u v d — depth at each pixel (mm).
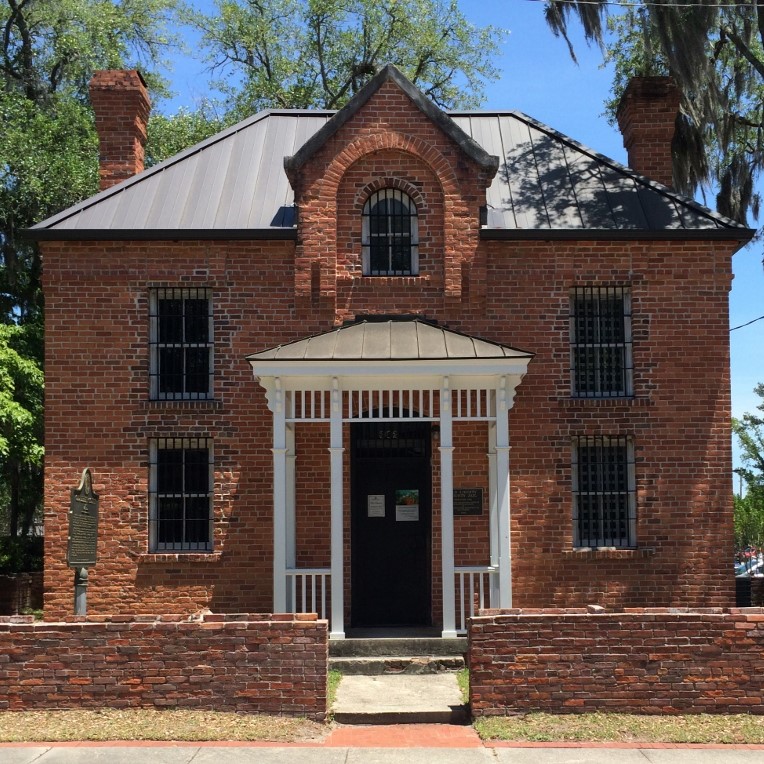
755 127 22484
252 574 15102
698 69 17594
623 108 18359
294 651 10102
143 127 18469
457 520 15234
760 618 10125
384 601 15289
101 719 9797
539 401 15422
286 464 14547
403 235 15875
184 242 15570
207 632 10117
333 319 15477
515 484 15273
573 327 15820
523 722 9867
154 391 15555
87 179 23344
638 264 15680
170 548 15352
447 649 13336
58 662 10055
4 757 8812
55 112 25828
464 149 15523
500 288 15641
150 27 30891
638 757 8953
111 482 15211
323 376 13766
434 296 15602
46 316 15453
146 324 15469
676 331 15594
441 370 13742
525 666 10125
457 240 15508
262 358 13656
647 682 10078
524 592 15094
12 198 22891
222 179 16688
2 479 25266
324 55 35156
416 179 15711
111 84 17891
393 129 15578
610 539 15422
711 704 10039
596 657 10117
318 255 15422
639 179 16734
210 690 10062
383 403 15312
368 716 10461
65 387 15359
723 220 15883
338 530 13609
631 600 15102
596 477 15555
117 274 15516
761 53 22047
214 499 15211
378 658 13055
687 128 20625
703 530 15266
